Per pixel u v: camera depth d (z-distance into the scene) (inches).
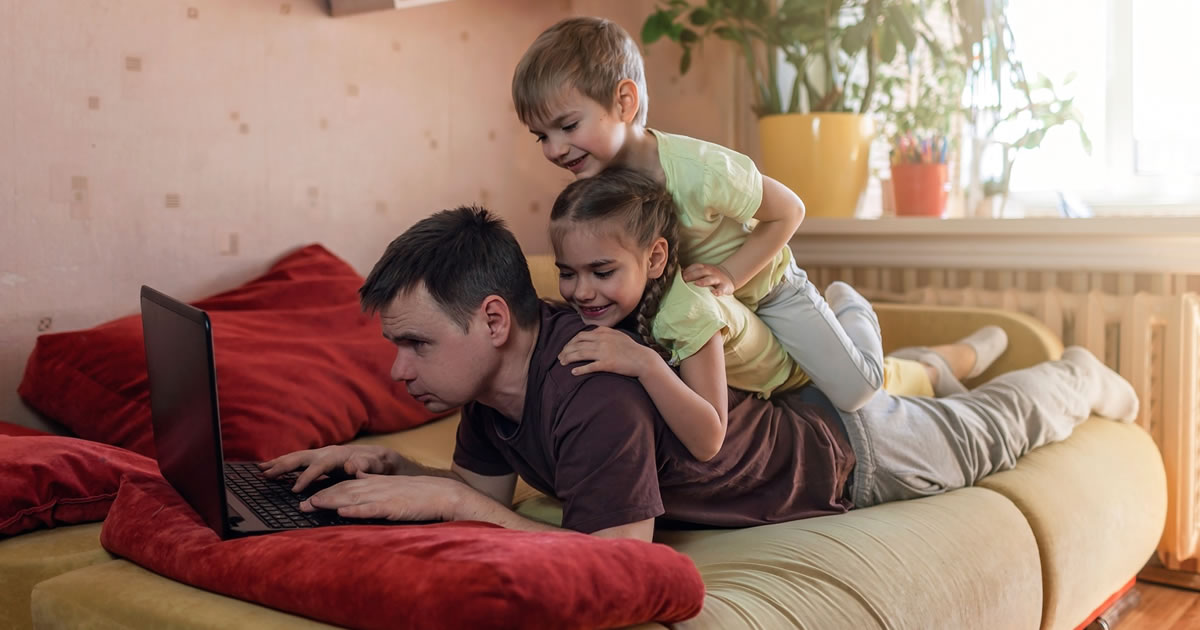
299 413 73.3
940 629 52.1
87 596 43.7
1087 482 74.4
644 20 126.8
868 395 64.0
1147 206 106.7
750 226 60.7
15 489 53.1
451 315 48.7
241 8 92.4
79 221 81.3
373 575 36.0
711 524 57.1
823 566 50.1
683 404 49.4
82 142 81.3
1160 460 88.4
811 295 64.2
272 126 95.4
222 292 91.8
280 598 38.6
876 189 124.5
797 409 64.2
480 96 116.3
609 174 53.7
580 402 48.0
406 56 107.7
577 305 53.2
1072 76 108.8
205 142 90.0
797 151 112.5
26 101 77.5
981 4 107.0
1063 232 95.8
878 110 117.0
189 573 42.6
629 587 36.6
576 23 56.9
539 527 48.1
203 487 45.3
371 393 81.3
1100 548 71.3
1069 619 68.1
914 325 98.5
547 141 57.0
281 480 54.7
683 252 59.9
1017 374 81.5
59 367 73.5
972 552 58.1
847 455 63.4
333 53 100.4
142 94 85.2
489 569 33.8
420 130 109.7
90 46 81.4
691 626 40.9
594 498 46.4
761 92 118.0
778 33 114.7
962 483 68.3
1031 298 100.0
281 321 84.6
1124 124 107.8
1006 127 108.1
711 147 57.0
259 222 94.8
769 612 44.8
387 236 107.0
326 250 98.1
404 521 46.8
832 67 113.8
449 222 51.1
